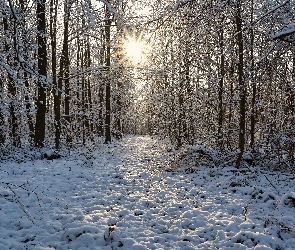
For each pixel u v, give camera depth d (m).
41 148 13.62
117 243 5.54
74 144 17.45
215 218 6.75
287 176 9.95
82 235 5.68
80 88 21.30
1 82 11.94
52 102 22.61
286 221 6.35
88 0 5.41
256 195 8.11
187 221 6.66
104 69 16.38
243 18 9.59
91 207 7.47
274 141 11.20
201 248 5.48
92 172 11.23
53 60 15.34
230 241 5.65
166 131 23.80
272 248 5.35
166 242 5.76
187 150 12.84
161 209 7.55
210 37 8.36
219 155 12.40
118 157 16.14
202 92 15.25
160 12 5.42
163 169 12.27
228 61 12.54
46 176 9.94
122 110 27.83
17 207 7.08
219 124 13.95
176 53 9.76
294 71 9.17
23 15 6.98
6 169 10.30
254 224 6.23
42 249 5.26
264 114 13.38
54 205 7.45
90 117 18.14
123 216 7.01
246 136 14.89
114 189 9.34
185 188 9.50
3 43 10.56
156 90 18.44
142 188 9.54
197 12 5.80
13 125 13.85
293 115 11.24
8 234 5.78
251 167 10.93
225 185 9.38
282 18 6.36
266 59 6.24
